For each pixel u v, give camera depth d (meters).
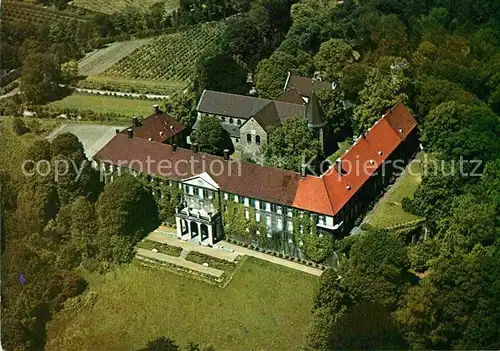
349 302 144.12
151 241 172.25
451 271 138.25
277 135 184.50
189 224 170.25
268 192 161.50
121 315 157.12
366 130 198.12
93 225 172.62
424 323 138.25
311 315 147.12
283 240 162.38
